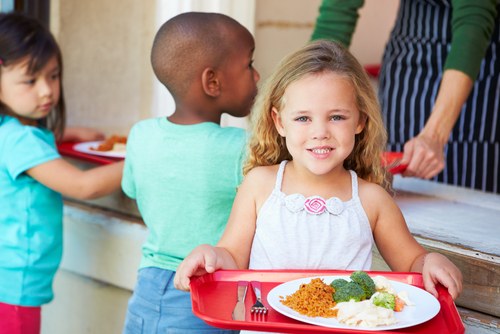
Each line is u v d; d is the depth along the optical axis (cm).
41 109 241
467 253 171
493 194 238
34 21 241
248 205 167
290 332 126
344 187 164
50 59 239
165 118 207
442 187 245
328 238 160
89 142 283
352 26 263
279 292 141
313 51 159
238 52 204
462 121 266
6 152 230
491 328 166
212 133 196
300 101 154
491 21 227
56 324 287
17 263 232
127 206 262
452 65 224
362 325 128
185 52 199
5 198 231
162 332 193
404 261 161
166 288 194
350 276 143
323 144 153
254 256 165
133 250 254
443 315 136
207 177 194
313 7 392
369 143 166
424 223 195
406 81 272
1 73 235
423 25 267
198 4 270
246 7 278
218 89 203
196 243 196
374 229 165
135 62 296
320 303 134
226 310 137
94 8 302
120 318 264
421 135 218
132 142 206
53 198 240
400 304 136
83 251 270
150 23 290
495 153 261
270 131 170
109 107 306
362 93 158
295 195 163
